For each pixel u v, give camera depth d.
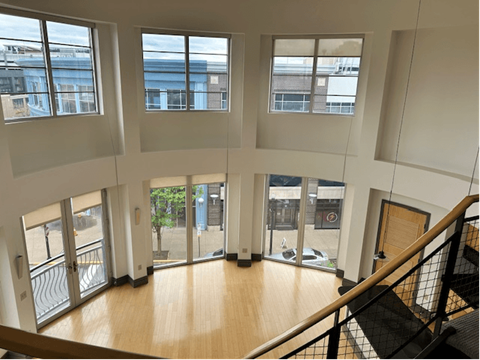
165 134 8.87
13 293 6.22
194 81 8.82
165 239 9.79
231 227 10.12
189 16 7.84
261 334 7.36
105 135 8.02
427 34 7.35
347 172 8.59
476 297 3.08
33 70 6.59
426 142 7.73
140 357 0.92
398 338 4.76
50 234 7.28
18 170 6.49
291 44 8.69
